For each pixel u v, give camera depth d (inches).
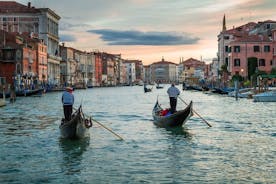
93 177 481.7
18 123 1026.7
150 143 699.4
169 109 955.3
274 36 3289.9
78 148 654.5
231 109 1438.2
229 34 3917.3
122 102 2080.5
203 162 548.7
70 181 466.3
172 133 816.9
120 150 636.7
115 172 502.6
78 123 708.0
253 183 453.7
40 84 3646.7
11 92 2047.2
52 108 1578.5
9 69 3152.1
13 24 4148.6
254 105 1630.2
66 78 4872.0
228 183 454.3
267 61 3282.5
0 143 709.3
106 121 1071.6
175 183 456.4
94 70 6235.2
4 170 514.9
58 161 563.2
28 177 483.2
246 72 3287.4
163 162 550.9
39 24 4173.2
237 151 620.7
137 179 472.1
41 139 748.0
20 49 3253.0
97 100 2304.4
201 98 2326.5
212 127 907.4
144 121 1063.0
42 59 3932.1
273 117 1130.7
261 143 690.8
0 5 4197.8
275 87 2726.4
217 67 4503.0
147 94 3348.9
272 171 500.7
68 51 4945.9
